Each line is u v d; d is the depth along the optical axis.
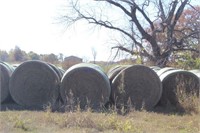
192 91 13.36
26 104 12.91
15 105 12.95
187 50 27.72
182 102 11.99
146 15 29.73
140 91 13.05
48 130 8.09
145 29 29.97
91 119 8.62
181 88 13.21
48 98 12.90
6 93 13.08
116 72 13.92
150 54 28.50
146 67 13.07
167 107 13.03
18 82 12.99
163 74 14.19
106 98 12.62
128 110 11.93
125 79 13.03
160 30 29.02
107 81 12.66
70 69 12.85
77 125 8.46
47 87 12.91
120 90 12.73
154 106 13.07
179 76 13.56
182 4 29.17
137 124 9.00
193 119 9.96
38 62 12.95
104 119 8.77
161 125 9.17
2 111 11.23
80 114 8.81
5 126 8.38
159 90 13.07
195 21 29.70
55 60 28.47
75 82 12.66
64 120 8.64
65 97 12.65
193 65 24.14
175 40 28.81
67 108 11.15
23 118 9.46
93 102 12.62
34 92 12.93
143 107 12.11
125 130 8.11
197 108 11.36
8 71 13.12
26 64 12.97
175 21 29.27
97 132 7.93
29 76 12.97
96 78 12.62
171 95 13.54
